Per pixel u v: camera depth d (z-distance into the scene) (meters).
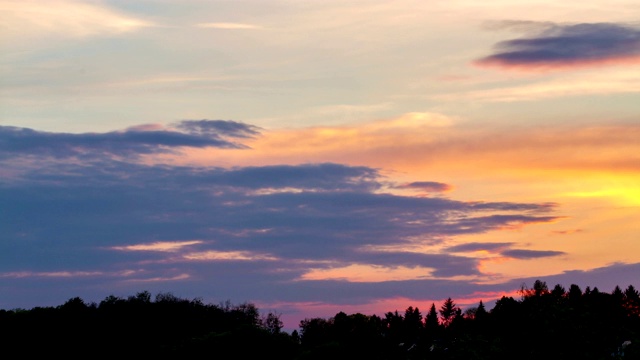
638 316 144.38
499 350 118.81
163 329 177.12
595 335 112.56
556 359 111.56
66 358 161.50
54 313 178.12
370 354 163.88
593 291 160.12
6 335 167.25
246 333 170.00
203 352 162.62
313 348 166.12
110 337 169.88
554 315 115.75
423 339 178.12
